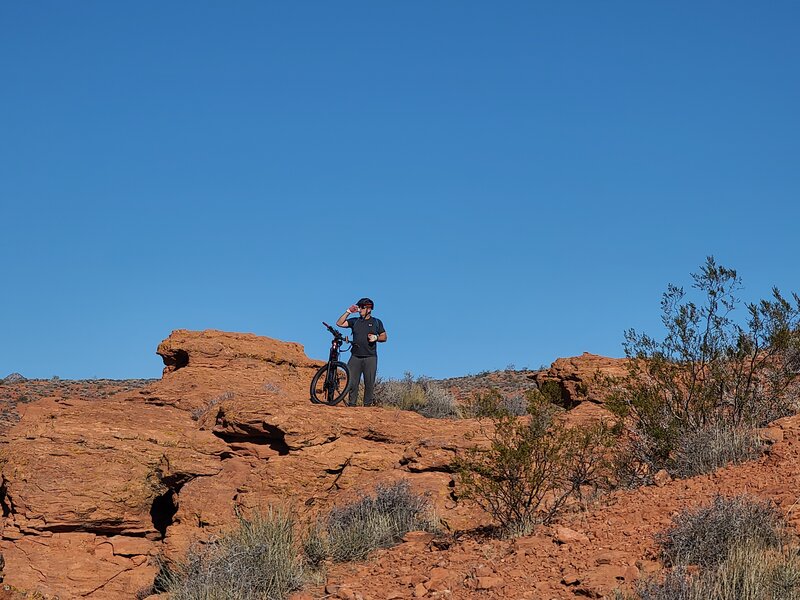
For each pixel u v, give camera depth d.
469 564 8.73
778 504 8.10
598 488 10.78
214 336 20.95
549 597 7.50
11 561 12.42
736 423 11.08
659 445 10.98
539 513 10.16
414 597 8.15
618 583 7.38
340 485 13.22
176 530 12.55
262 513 12.30
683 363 11.78
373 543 10.28
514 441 10.18
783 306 11.59
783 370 11.54
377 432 14.22
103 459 13.37
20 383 36.25
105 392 34.09
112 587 12.55
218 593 9.24
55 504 12.77
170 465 13.32
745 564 6.75
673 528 7.89
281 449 13.77
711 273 11.91
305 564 9.91
